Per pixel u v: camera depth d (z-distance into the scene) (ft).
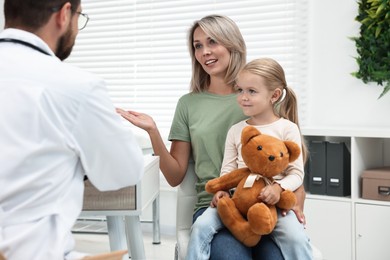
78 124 3.54
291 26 9.50
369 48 8.71
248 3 9.82
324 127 8.77
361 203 7.73
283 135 5.44
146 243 10.16
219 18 6.01
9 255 3.32
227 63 6.04
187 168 6.17
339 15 9.10
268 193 4.83
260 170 4.97
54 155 3.49
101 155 3.71
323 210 8.06
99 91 3.65
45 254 3.36
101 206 4.73
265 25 9.69
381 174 7.61
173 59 10.73
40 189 3.43
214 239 4.99
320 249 8.10
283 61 9.58
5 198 3.37
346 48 9.07
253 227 4.69
